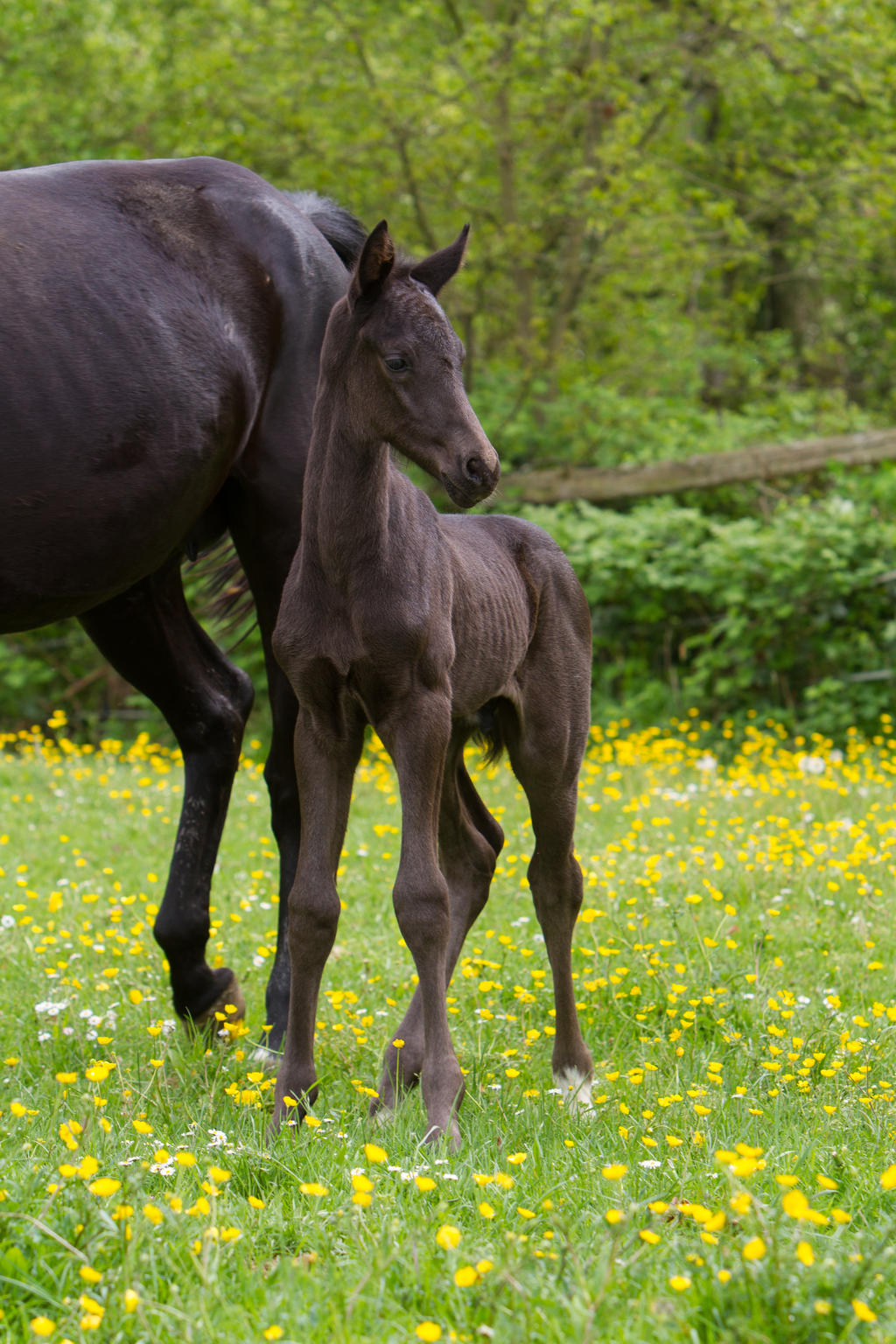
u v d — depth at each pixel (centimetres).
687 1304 356
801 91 2273
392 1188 459
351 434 540
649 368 2450
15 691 2202
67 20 2470
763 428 2195
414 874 537
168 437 665
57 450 624
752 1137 538
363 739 577
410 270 550
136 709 2169
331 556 543
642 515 1895
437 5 2189
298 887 558
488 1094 612
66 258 648
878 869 993
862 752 1583
